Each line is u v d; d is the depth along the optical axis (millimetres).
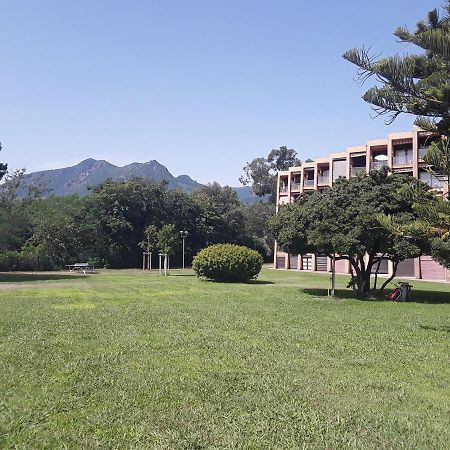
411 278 42531
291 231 22094
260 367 7762
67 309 15039
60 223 51594
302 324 12562
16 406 5738
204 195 72625
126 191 60344
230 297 19859
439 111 12562
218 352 8828
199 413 5543
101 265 56406
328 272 49500
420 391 6711
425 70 12562
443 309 17141
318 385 6816
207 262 30750
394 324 13031
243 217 74562
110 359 8117
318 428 5145
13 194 44312
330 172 52500
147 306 16094
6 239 44594
